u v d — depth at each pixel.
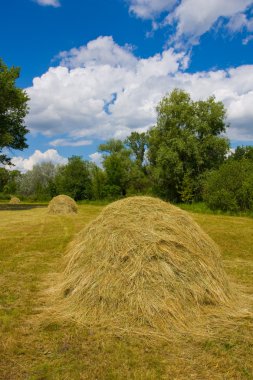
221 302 4.94
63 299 5.25
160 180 34.75
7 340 4.11
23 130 31.86
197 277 4.93
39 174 64.31
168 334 4.22
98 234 5.48
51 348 3.96
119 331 4.29
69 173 46.62
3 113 29.05
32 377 3.39
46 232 13.17
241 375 3.44
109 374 3.45
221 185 22.88
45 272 7.09
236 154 44.50
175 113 34.88
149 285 4.69
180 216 5.64
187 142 32.69
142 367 3.57
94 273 5.04
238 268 7.53
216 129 35.03
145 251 4.95
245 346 3.99
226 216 20.62
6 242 10.73
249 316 4.72
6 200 50.28
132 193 46.09
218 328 4.39
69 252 6.22
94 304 4.79
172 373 3.47
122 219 5.49
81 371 3.50
